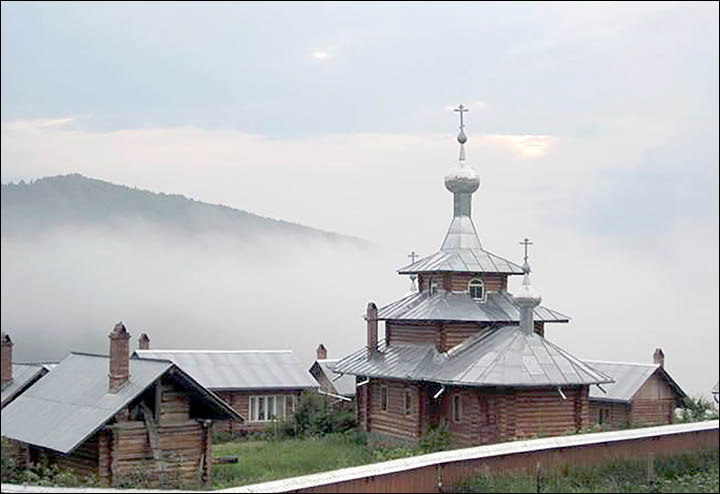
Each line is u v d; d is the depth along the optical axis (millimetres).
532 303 46281
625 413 55406
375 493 25594
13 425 37312
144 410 35594
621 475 29500
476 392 44344
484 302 50469
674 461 30984
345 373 52344
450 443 45594
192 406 36938
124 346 36219
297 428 55500
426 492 26703
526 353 44812
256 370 62719
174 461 35781
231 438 57438
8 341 46031
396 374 48500
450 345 48469
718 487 28391
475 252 52188
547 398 44250
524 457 28703
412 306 50812
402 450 42312
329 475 25875
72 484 32656
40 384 40188
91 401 36031
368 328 53031
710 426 32875
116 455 34750
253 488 24719
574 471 29156
